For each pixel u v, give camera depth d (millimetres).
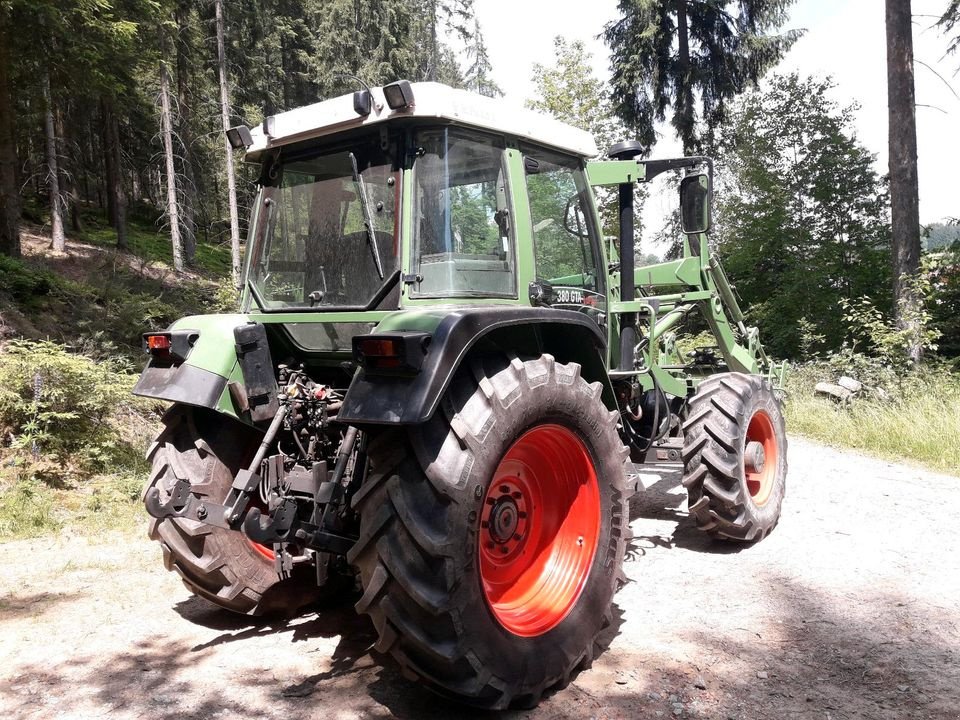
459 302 3115
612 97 19641
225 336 3455
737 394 4711
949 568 4277
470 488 2658
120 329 10469
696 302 5938
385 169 3135
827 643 3336
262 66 27812
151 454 3568
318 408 3344
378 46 28219
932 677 2992
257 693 2967
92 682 3057
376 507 2662
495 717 2783
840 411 9609
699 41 19688
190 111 26188
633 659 3229
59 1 10844
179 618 3762
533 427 3021
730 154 19078
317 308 3320
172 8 15094
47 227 23969
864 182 15133
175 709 2832
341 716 2785
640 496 6207
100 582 4258
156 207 30125
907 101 11883
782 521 5352
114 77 12828
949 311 12750
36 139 24562
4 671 3152
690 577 4227
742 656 3234
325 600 3947
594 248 4219
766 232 15719
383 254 3107
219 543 3508
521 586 3234
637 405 4969
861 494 6074
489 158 3359
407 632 2586
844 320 14094
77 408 6715
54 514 5453
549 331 3604
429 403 2549
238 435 3602
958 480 6645
